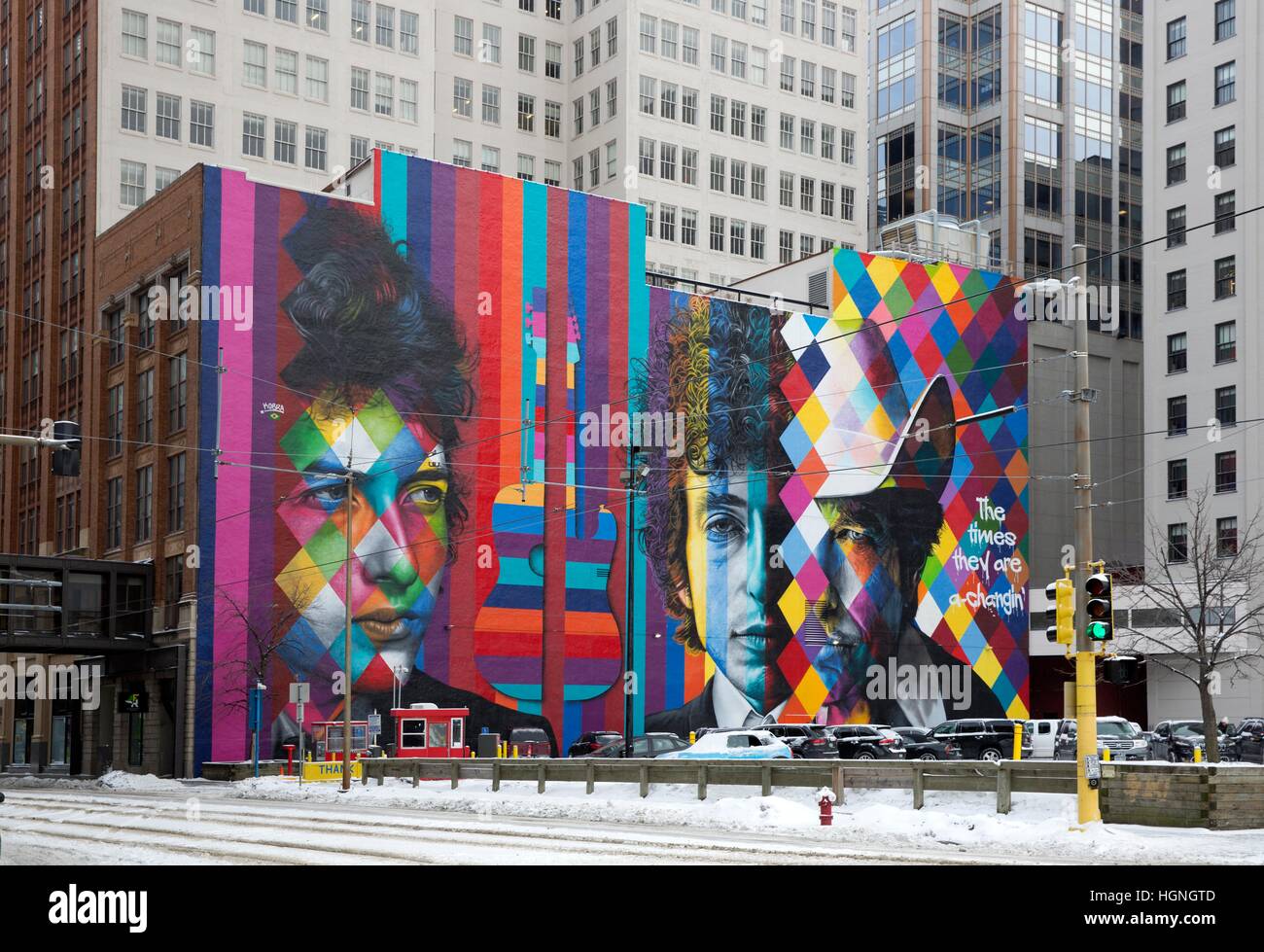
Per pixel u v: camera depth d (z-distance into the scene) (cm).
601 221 7162
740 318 7438
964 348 8119
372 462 6400
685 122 9156
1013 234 10450
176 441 6266
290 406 6259
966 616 7888
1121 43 11338
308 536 6209
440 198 6744
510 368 6800
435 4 8875
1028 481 8594
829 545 7512
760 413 7412
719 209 9194
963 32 11119
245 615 6038
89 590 6134
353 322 6450
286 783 4931
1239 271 8000
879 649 7575
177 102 7569
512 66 9300
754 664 7200
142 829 2786
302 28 8075
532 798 3700
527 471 6756
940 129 10906
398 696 6288
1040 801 2861
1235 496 7838
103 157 7256
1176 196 8412
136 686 6419
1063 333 9262
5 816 3331
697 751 4816
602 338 7056
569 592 6788
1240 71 8138
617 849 2303
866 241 10588
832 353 7681
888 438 7781
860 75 9988
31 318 7725
